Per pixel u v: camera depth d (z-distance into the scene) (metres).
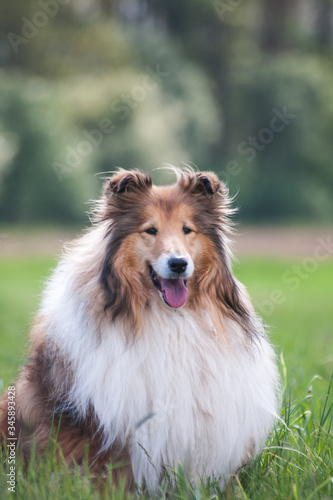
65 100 43.44
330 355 10.66
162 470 5.61
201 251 5.81
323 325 15.84
